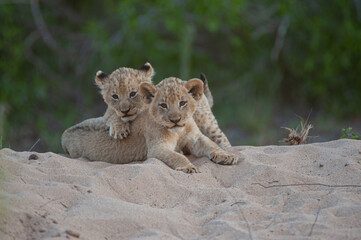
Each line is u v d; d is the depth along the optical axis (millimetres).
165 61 25547
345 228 7047
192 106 10117
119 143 10734
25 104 24188
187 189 8430
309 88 25656
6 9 24484
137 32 24797
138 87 11070
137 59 25172
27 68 25312
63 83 25891
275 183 8672
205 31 26688
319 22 24344
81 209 7430
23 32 25688
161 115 9867
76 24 27219
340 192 8125
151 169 8844
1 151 9977
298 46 25656
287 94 26500
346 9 24359
